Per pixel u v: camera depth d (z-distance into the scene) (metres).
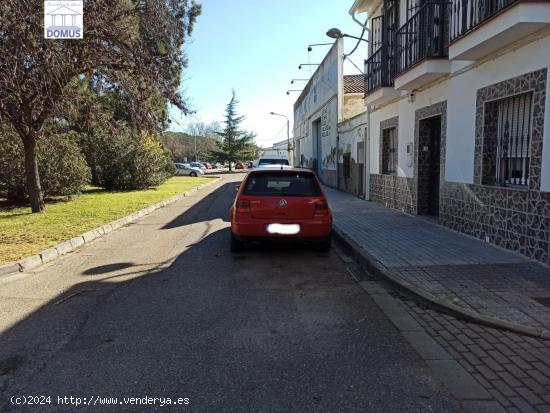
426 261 6.95
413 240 8.56
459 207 9.18
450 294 5.39
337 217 11.93
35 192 13.52
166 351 4.09
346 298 5.64
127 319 4.92
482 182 8.24
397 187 13.03
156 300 5.59
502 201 7.60
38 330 4.62
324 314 5.05
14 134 15.42
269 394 3.33
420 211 11.63
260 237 7.79
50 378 3.60
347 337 4.39
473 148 8.50
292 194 7.90
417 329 4.59
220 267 7.29
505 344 4.20
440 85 9.98
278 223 7.73
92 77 12.30
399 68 12.12
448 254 7.34
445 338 4.36
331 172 23.86
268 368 3.75
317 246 8.34
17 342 4.32
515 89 7.10
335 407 3.16
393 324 4.73
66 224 11.18
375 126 15.28
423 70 9.45
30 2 8.24
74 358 3.96
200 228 11.41
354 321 4.83
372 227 10.19
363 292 5.89
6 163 15.27
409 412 3.09
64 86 10.72
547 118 6.36
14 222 11.49
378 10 14.94
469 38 7.42
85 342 4.30
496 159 8.09
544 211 6.48
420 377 3.58
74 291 6.01
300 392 3.36
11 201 16.33
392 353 4.02
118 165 22.91
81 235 9.61
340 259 7.83
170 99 12.20
